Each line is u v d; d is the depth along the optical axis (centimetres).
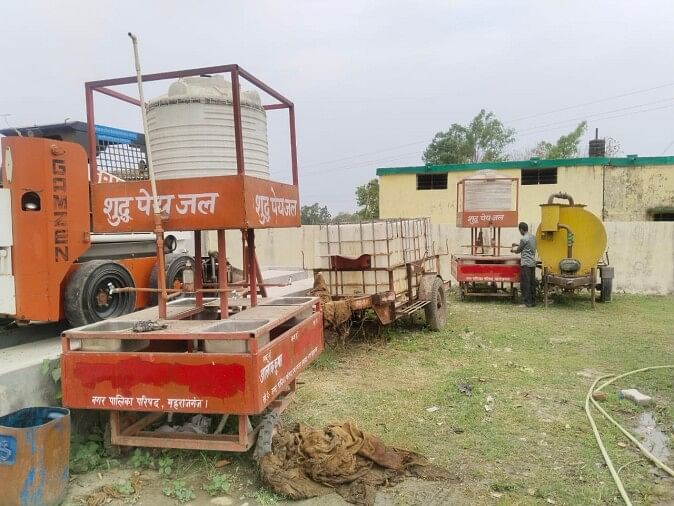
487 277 1228
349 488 365
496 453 423
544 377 627
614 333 880
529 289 1175
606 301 1229
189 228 385
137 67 366
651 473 391
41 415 369
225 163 410
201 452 411
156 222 381
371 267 767
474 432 465
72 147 477
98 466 399
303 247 1511
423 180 2281
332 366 677
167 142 407
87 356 366
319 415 508
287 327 483
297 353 436
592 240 1145
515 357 723
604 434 459
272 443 393
